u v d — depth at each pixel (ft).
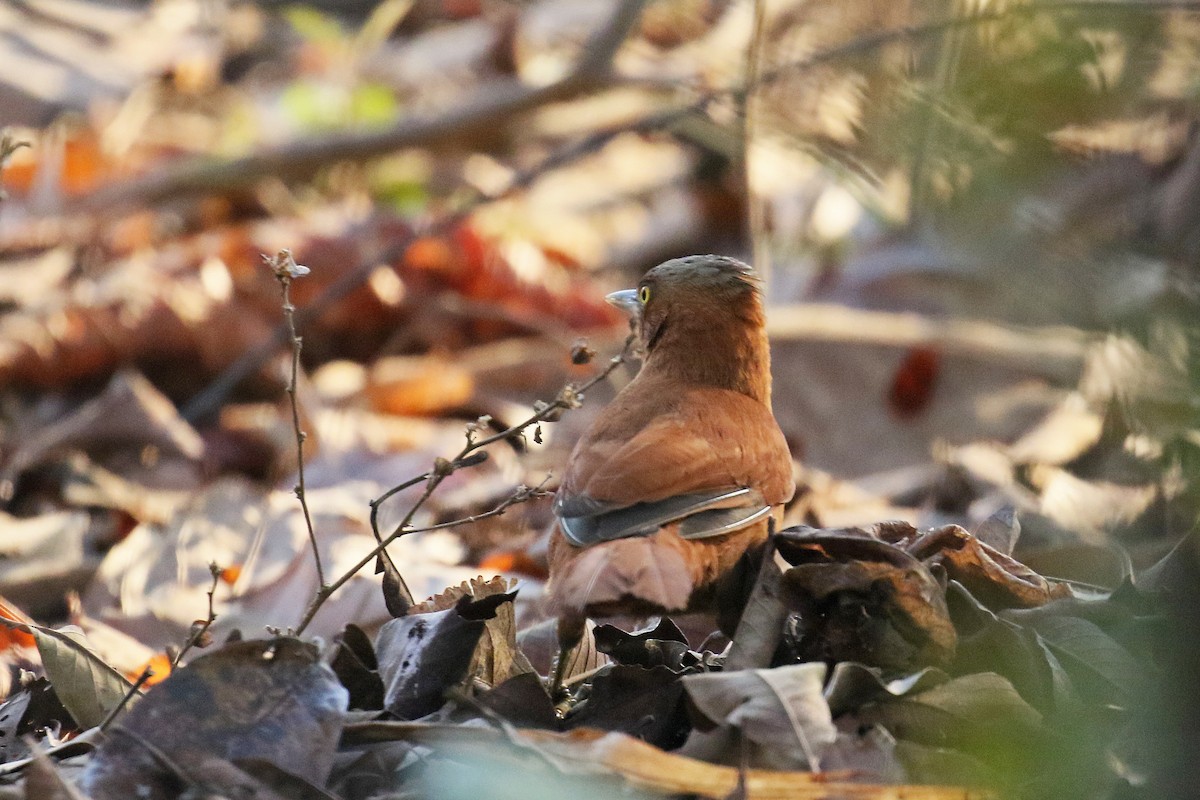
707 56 55.98
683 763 19.80
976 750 21.18
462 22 76.23
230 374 50.88
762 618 22.17
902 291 50.78
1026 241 29.48
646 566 21.43
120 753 20.26
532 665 26.61
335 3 78.43
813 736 20.26
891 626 21.94
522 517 39.78
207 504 38.81
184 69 72.49
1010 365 47.75
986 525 26.55
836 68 34.99
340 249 55.93
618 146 66.74
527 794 20.04
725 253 61.00
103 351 52.60
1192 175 27.63
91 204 60.85
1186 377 28.12
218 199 62.44
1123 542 33.63
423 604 24.88
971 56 26.16
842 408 48.14
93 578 37.09
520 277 56.18
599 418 25.13
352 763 21.04
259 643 21.04
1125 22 25.49
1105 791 20.53
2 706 25.95
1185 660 20.83
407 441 46.85
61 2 75.41
